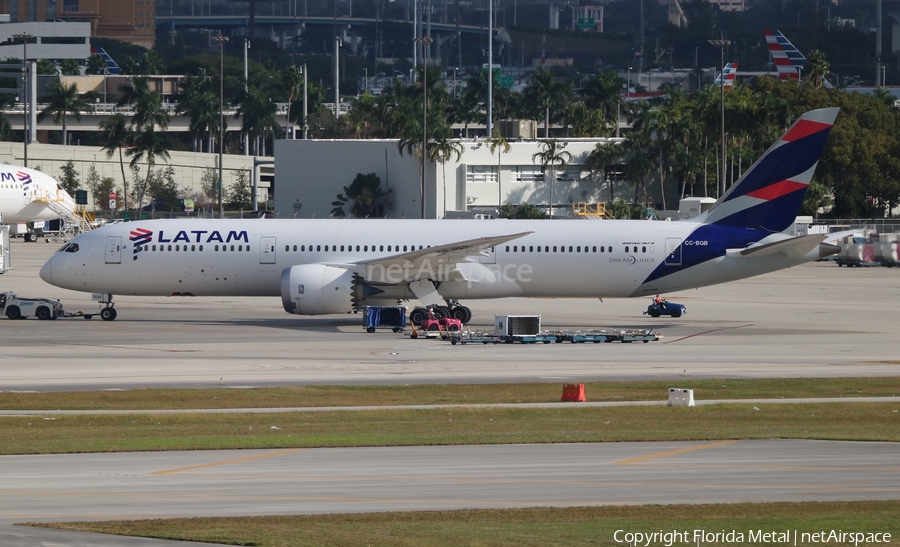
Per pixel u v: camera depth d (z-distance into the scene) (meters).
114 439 121.38
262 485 100.38
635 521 89.38
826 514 91.75
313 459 111.38
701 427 129.88
